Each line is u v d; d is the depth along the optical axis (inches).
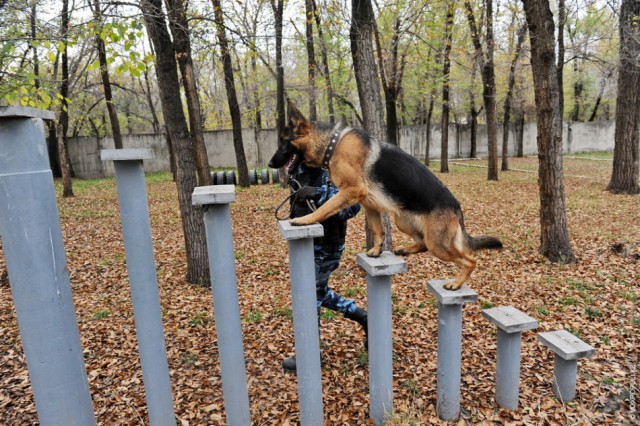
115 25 158.4
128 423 113.5
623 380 127.8
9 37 180.7
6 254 61.2
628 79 428.1
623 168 448.1
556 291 200.1
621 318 168.6
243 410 94.1
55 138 826.8
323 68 604.1
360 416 114.1
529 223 344.2
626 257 244.7
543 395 122.6
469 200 469.7
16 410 121.4
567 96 1223.5
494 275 227.8
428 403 119.5
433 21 435.8
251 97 706.2
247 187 638.5
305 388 99.9
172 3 208.8
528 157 1094.4
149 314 81.7
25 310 62.7
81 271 259.0
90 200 551.5
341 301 137.3
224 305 86.5
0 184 58.7
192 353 151.9
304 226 89.0
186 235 226.8
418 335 163.0
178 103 214.4
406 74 620.4
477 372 135.8
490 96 605.9
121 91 1055.6
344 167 98.0
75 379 68.1
